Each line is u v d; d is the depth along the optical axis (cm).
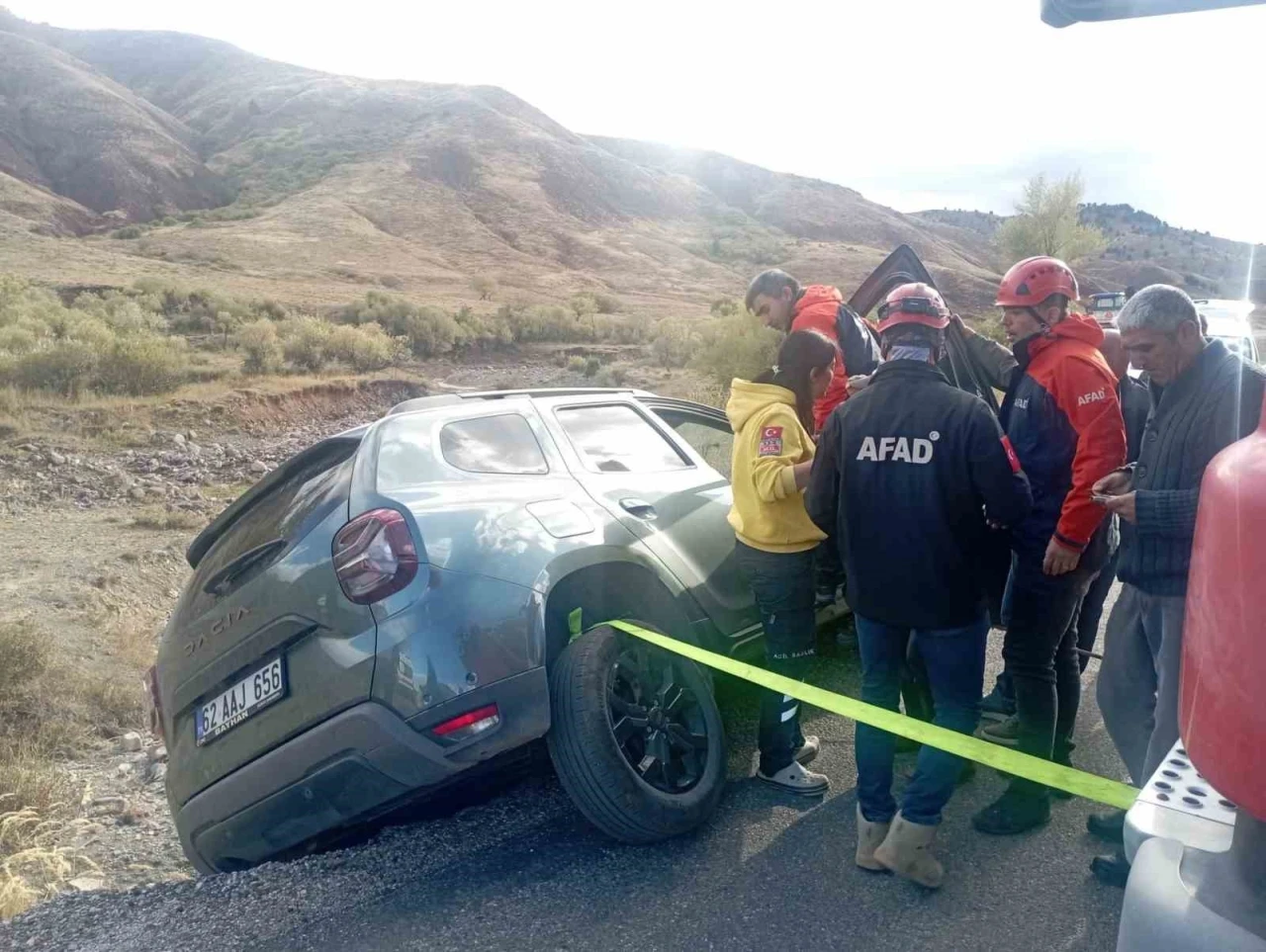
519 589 328
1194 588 153
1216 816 157
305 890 324
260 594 338
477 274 9512
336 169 14550
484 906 305
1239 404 299
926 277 551
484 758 313
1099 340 355
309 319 3572
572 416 430
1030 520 353
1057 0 169
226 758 344
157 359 2267
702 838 341
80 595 1009
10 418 1856
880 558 316
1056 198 5209
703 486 449
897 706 340
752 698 477
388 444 358
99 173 13162
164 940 301
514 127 16850
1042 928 283
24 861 466
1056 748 384
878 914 292
